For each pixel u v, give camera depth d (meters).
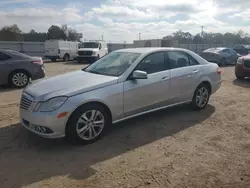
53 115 3.75
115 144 4.15
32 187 2.95
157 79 4.92
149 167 3.42
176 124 5.12
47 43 25.25
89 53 22.97
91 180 3.10
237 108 6.37
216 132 4.72
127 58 4.96
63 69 16.45
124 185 2.99
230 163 3.55
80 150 3.93
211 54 18.31
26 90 4.31
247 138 4.45
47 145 4.09
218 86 6.39
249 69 10.46
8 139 4.31
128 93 4.49
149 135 4.54
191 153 3.85
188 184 3.03
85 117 4.04
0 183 3.02
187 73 5.51
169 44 42.59
